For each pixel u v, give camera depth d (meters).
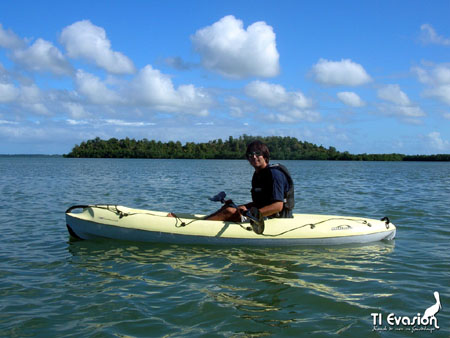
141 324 3.42
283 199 5.83
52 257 5.45
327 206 10.88
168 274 4.73
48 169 35.31
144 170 34.16
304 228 6.13
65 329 3.32
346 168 46.41
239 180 21.44
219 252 5.72
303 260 5.34
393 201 11.98
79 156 127.19
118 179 21.75
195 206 10.72
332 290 4.22
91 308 3.74
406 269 4.96
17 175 25.16
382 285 4.38
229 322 3.46
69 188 15.85
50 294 4.09
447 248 6.07
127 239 6.32
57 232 7.09
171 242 6.15
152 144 126.75
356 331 3.31
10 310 3.69
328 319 3.54
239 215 6.26
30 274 4.73
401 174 31.00
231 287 4.30
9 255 5.54
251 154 5.75
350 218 6.71
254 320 3.51
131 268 4.96
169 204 11.09
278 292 4.16
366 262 5.27
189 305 3.81
